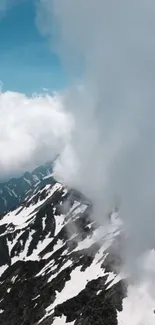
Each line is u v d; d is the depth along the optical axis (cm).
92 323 12481
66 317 14038
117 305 12575
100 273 15912
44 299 16325
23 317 16662
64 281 16525
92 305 13362
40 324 14450
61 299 15562
